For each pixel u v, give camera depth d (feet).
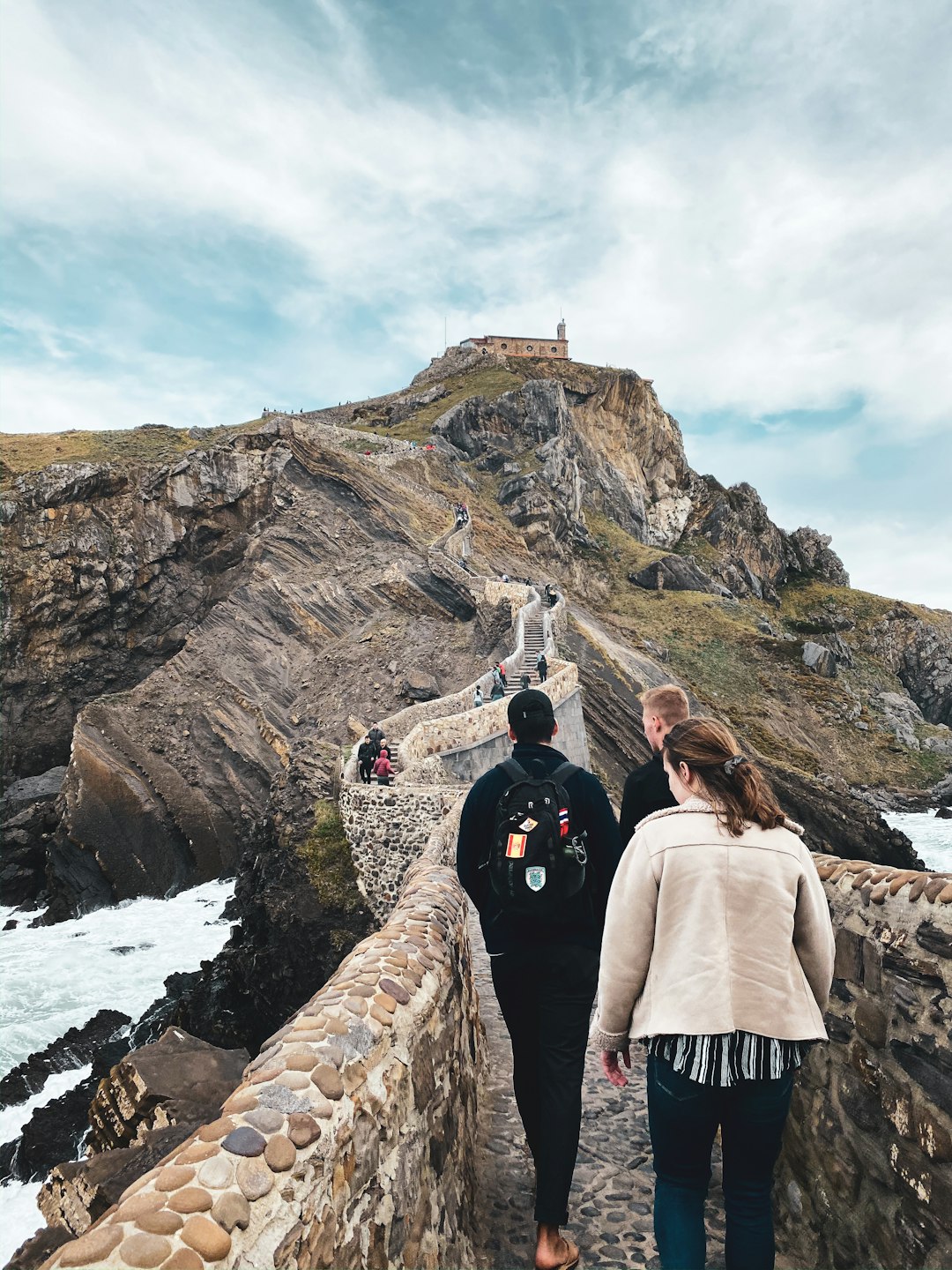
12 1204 35.76
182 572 134.00
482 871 10.07
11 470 167.84
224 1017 53.83
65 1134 40.22
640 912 7.20
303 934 54.75
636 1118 13.58
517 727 10.47
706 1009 6.61
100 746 94.32
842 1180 8.70
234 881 90.17
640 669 122.31
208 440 206.90
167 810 92.58
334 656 109.60
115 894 86.22
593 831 9.88
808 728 153.58
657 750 10.60
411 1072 7.79
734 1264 6.76
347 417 257.14
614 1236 10.06
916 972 7.60
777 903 6.93
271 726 99.76
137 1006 57.21
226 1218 4.37
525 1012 10.05
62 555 128.67
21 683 123.85
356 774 61.31
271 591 119.85
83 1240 3.94
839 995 9.12
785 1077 6.77
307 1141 5.34
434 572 118.11
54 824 93.25
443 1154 8.79
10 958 66.64
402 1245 6.86
